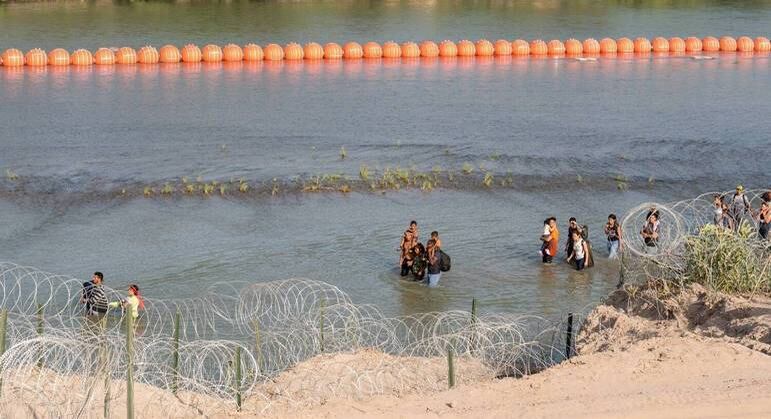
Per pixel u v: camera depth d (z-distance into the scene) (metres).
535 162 49.81
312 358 22.00
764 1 135.12
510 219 39.78
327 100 66.25
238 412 18.19
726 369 19.28
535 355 23.59
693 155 52.28
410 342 25.72
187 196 42.25
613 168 49.03
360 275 32.44
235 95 67.44
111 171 46.06
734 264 24.75
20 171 45.59
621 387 18.58
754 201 43.38
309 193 43.16
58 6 114.50
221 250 34.75
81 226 37.56
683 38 102.62
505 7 127.50
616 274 32.91
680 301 24.19
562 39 101.69
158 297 29.50
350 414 17.59
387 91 70.44
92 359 19.34
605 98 69.06
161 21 105.56
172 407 18.12
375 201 42.19
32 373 18.31
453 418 17.19
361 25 107.88
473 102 66.75
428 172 47.00
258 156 49.91
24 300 28.75
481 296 30.55
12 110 60.22
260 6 120.31
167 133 54.94
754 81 77.50
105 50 79.12
